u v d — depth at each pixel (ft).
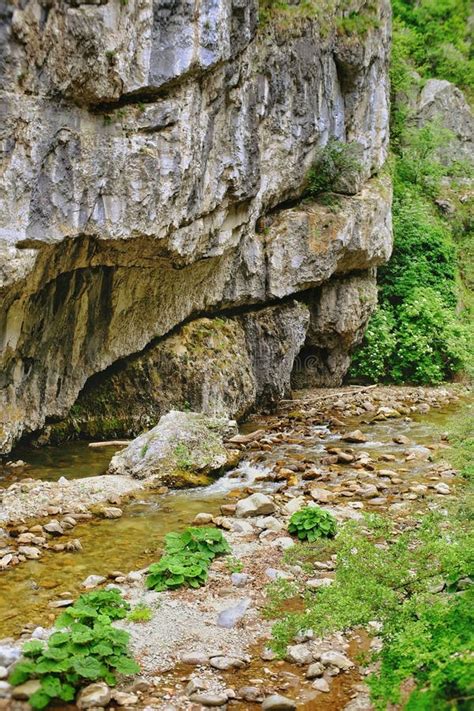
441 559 13.14
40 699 12.44
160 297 34.45
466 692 9.80
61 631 14.78
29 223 22.85
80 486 25.81
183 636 15.29
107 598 16.20
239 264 38.91
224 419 34.35
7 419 28.81
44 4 21.16
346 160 42.11
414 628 11.60
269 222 40.93
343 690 13.24
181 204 27.30
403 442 34.30
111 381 35.06
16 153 21.93
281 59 35.83
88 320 31.63
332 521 21.31
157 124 25.35
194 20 24.95
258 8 32.73
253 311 41.86
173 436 28.63
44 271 25.79
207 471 28.35
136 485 26.63
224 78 28.35
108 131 24.26
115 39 22.75
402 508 23.52
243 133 31.14
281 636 13.02
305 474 28.35
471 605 12.23
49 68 21.93
